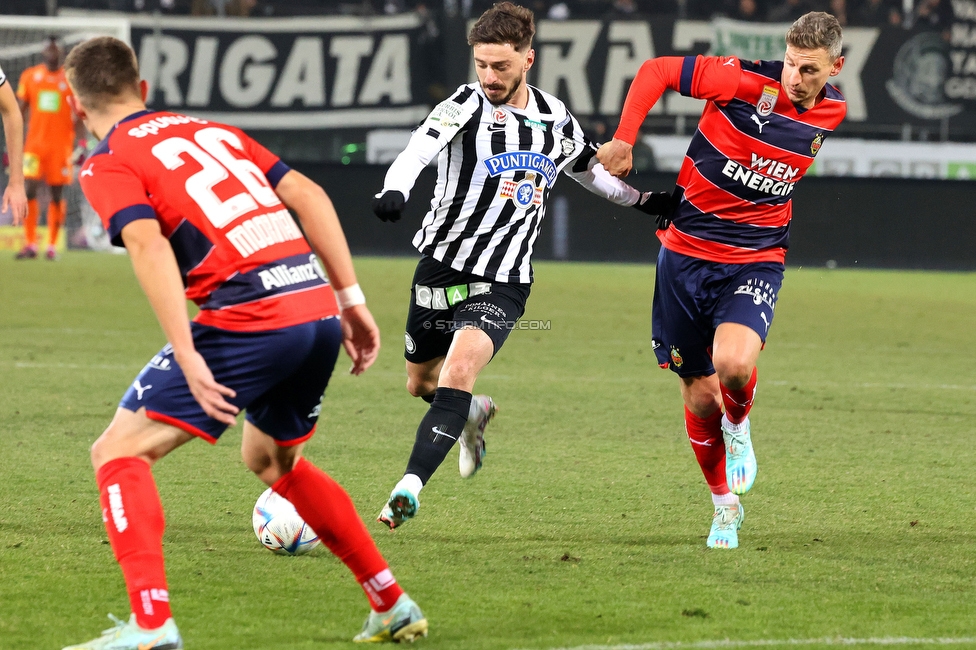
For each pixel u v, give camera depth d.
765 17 66.75
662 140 64.81
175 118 10.97
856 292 56.00
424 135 15.43
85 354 31.06
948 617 11.93
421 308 16.58
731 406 14.88
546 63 64.62
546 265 64.75
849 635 11.27
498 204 16.02
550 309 45.12
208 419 10.35
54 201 58.31
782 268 16.05
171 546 14.30
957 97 67.00
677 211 16.12
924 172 67.50
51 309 40.28
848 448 21.89
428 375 17.36
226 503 16.55
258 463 11.29
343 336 11.29
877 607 12.27
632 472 19.42
